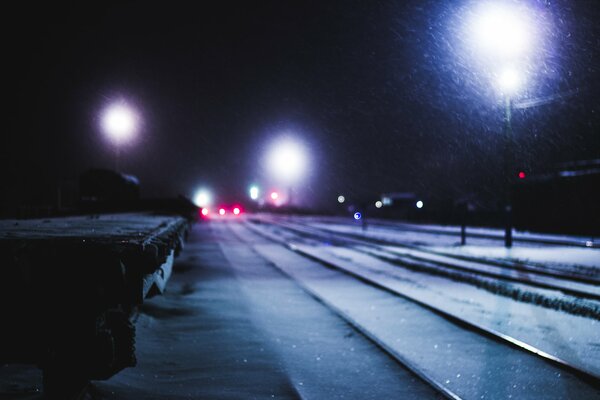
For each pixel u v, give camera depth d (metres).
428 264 21.06
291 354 8.08
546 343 8.91
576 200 39.66
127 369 6.76
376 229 50.75
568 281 15.83
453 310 11.98
